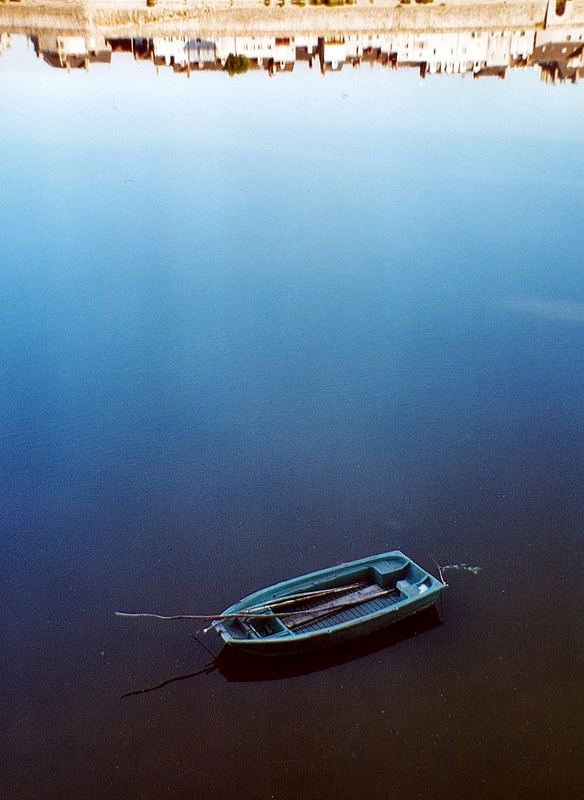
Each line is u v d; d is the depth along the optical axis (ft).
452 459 126.31
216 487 121.49
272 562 106.52
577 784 76.54
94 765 80.18
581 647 92.02
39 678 89.76
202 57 198.18
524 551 106.73
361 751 80.84
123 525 113.60
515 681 87.66
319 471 124.77
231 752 81.41
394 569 98.43
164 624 96.58
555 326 161.48
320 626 91.40
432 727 83.05
